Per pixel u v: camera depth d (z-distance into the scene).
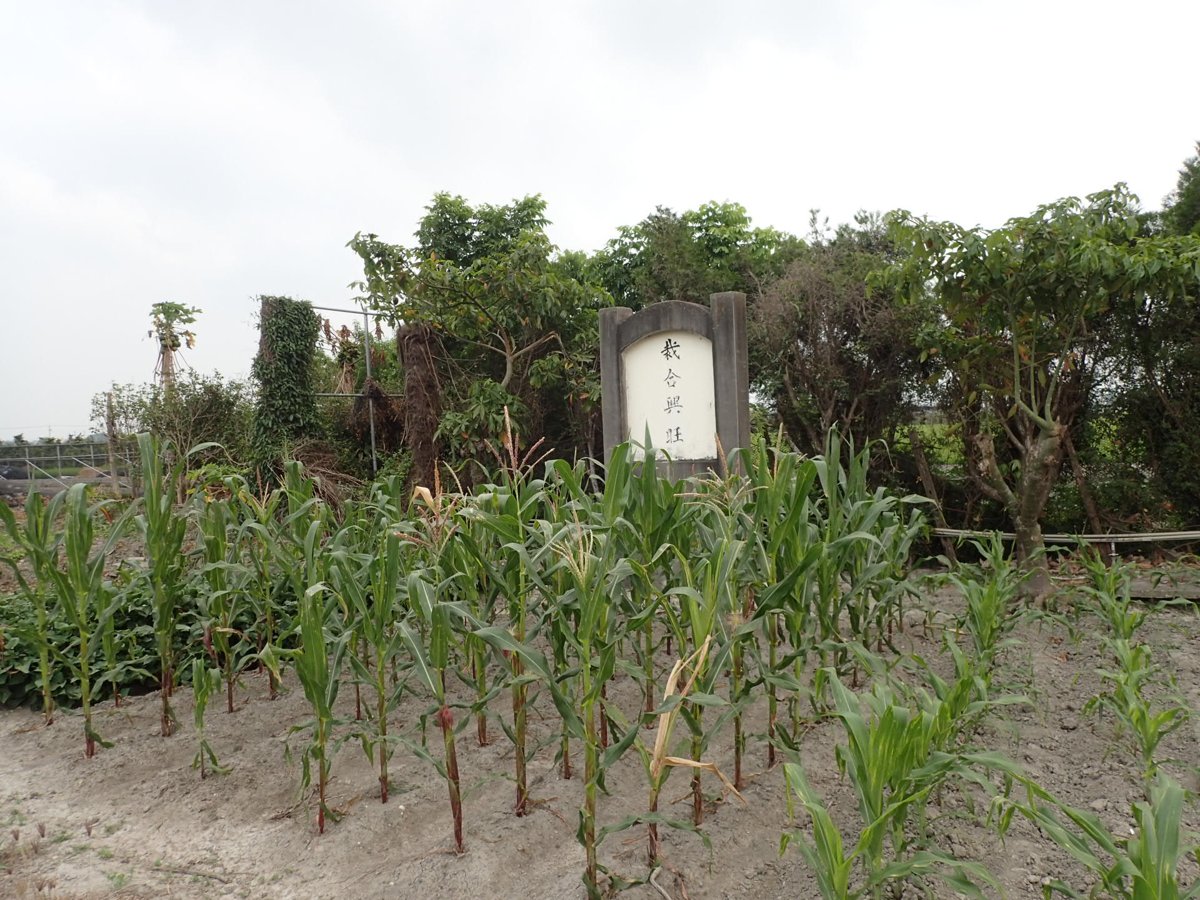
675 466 6.09
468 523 2.95
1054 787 2.94
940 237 4.88
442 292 8.94
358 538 4.20
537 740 3.55
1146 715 2.89
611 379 6.38
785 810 2.81
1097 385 7.14
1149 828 1.72
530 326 9.17
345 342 13.87
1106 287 4.82
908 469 8.01
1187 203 6.84
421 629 3.72
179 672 4.17
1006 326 5.43
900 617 4.71
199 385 11.77
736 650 2.95
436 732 3.69
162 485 3.65
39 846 2.85
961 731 3.07
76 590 3.52
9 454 14.48
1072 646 4.63
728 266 10.45
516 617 2.98
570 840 2.70
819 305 7.57
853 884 2.31
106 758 3.58
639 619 2.41
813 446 7.82
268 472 10.52
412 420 9.64
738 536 3.10
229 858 2.74
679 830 2.70
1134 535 5.75
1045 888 1.94
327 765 2.86
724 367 5.92
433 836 2.79
